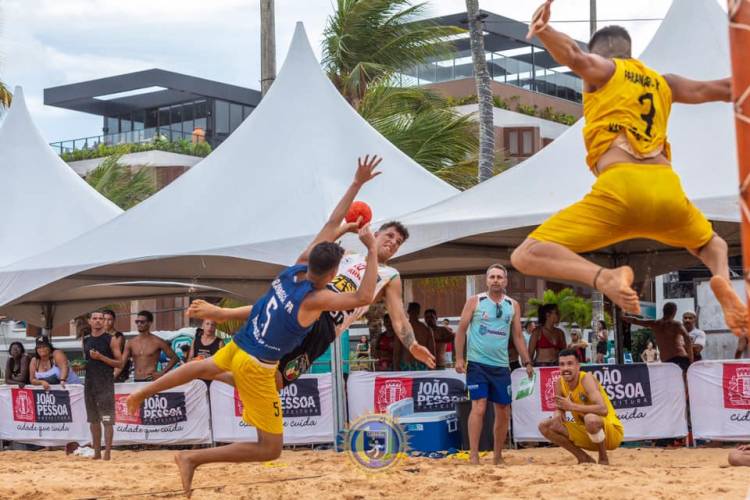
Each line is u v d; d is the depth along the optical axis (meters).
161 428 12.77
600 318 21.89
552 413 11.22
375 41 22.30
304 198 12.19
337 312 6.62
